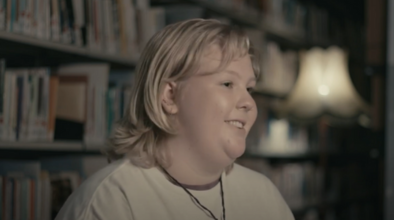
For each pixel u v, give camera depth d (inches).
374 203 178.4
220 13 117.3
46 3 76.7
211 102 39.8
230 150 40.2
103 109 86.5
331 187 161.0
